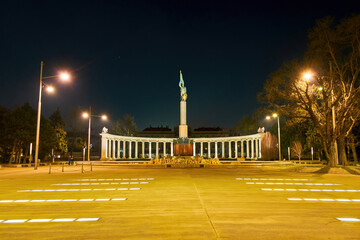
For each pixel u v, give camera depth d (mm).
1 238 5949
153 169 31406
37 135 30250
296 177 20312
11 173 25438
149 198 10984
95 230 6523
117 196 11531
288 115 29734
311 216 7848
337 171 23844
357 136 41312
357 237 5930
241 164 36625
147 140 75438
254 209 8812
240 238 5852
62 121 66938
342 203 9836
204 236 5996
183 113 48375
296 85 27859
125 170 29438
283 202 10016
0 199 10992
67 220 7523
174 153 46219
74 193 12453
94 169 31641
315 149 55344
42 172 26656
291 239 5789
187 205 9500
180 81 49094
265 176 21188
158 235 6090
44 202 10266
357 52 25281
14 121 43594
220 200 10445
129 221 7359
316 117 28188
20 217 7918
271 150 56750
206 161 37750
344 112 26609
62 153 64875
